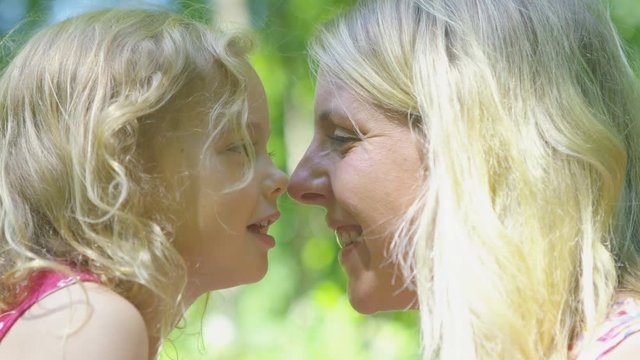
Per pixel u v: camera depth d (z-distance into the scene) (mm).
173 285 2088
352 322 5016
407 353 4980
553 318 1898
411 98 2146
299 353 4965
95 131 2086
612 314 1878
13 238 2064
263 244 2404
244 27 3104
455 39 2096
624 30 4809
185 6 3467
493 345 1867
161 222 2158
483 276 1892
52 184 2105
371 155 2213
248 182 2271
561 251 1932
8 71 2287
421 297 1982
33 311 1914
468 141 1992
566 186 1961
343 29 2312
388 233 2215
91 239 2037
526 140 1983
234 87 2305
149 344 2088
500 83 2029
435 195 2012
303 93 5887
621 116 2137
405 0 2229
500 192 1981
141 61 2205
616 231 2074
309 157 2389
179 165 2195
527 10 2111
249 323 5156
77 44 2238
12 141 2193
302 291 5609
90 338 1853
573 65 2076
